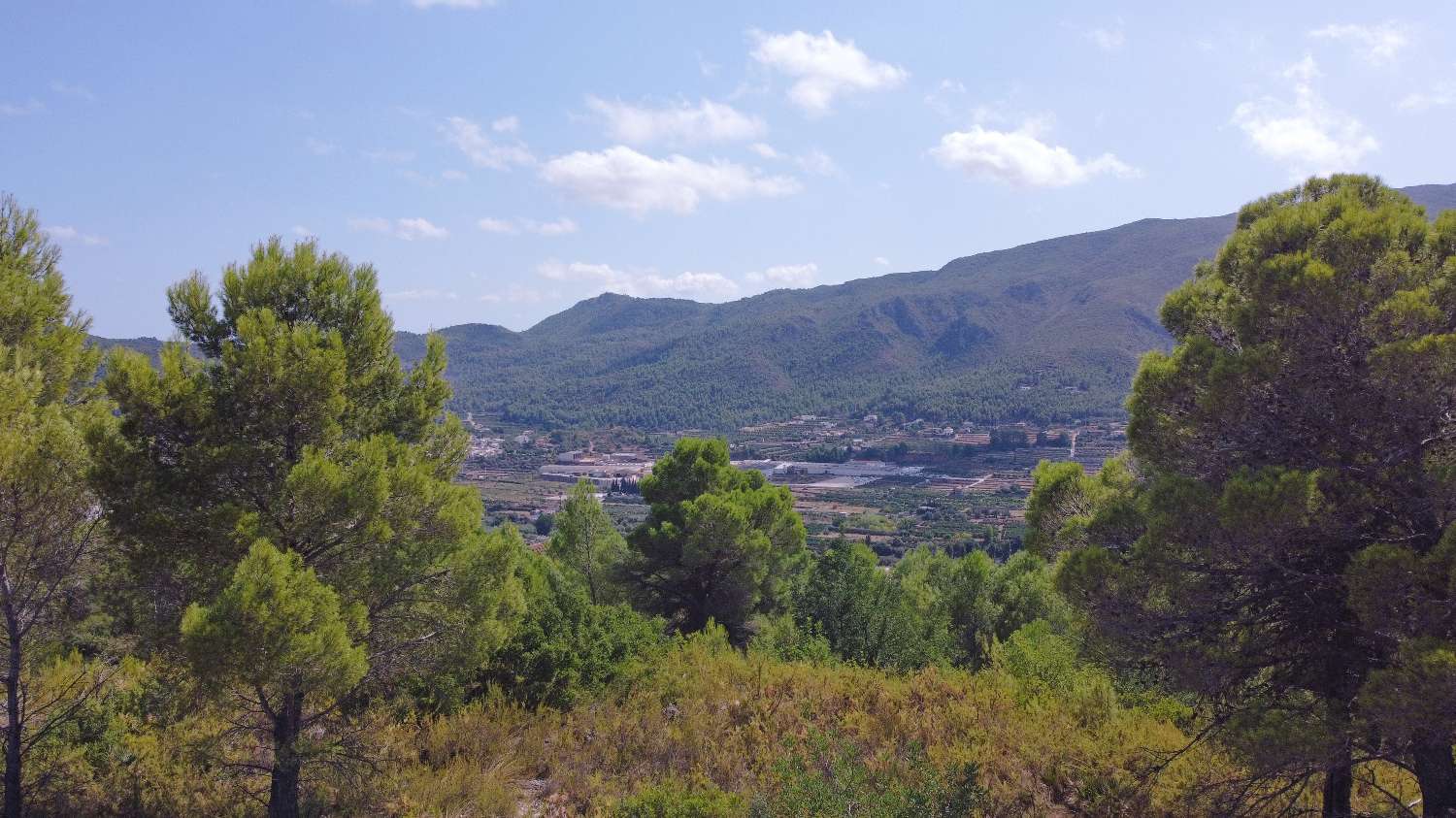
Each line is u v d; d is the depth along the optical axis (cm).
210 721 934
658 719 1007
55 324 1184
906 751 889
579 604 1193
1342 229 723
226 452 732
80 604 775
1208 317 870
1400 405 664
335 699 796
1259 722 682
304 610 660
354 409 845
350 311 854
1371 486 684
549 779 879
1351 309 681
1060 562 834
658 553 2116
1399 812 719
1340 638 716
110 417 763
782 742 840
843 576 1997
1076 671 1166
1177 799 815
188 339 802
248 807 817
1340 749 637
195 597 731
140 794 798
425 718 988
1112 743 960
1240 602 734
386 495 762
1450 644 569
